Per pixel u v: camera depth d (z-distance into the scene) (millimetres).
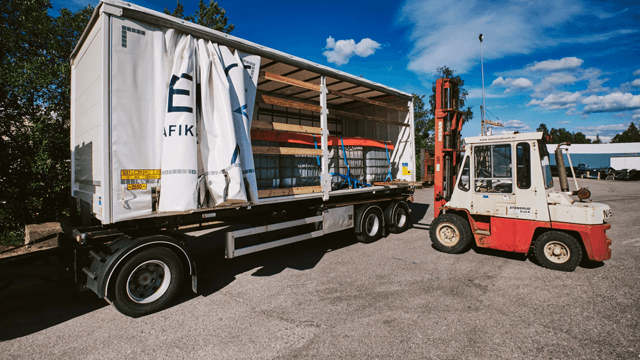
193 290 4168
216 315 3768
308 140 6027
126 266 3635
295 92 7719
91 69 4133
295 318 3654
